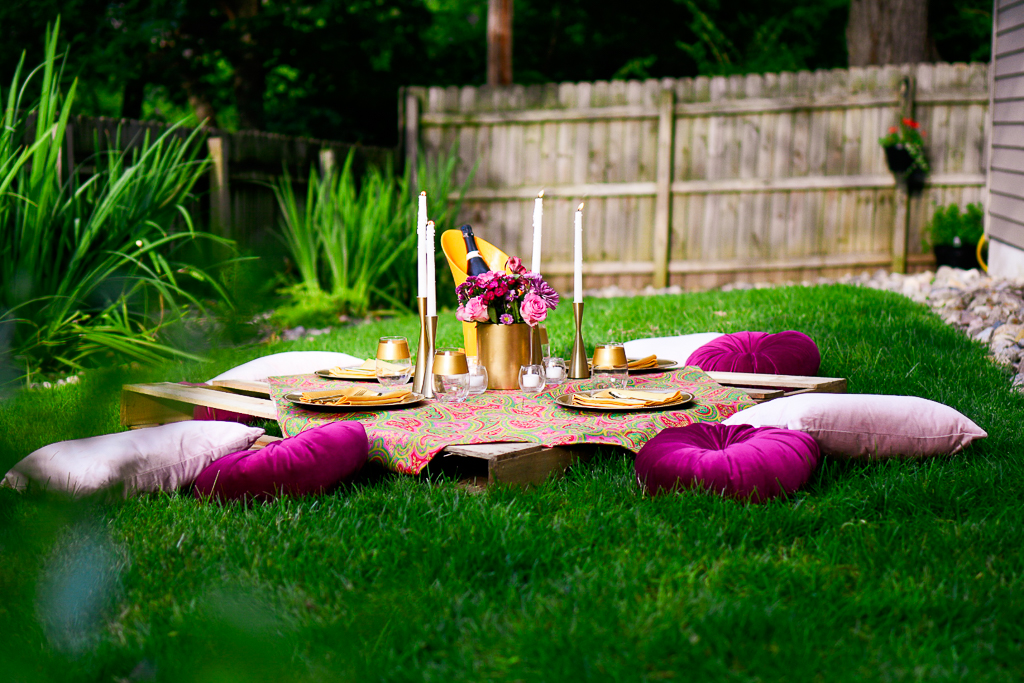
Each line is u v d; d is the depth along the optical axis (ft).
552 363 10.11
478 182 28.12
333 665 5.17
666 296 22.20
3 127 14.61
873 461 8.71
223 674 5.01
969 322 17.02
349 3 38.68
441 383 9.36
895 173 25.05
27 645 5.39
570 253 27.61
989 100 23.91
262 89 40.29
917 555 6.43
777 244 26.40
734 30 44.83
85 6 35.29
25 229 14.49
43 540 6.41
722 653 5.17
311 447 8.02
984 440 9.30
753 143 26.22
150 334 14.35
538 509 7.61
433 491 8.04
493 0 28.07
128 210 16.10
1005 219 22.45
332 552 6.63
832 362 13.76
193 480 8.41
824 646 5.32
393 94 43.29
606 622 5.56
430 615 5.72
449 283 23.79
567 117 27.14
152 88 43.52
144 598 6.05
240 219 22.90
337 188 25.38
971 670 5.05
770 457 7.66
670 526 7.07
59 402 5.43
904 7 29.78
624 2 46.29
